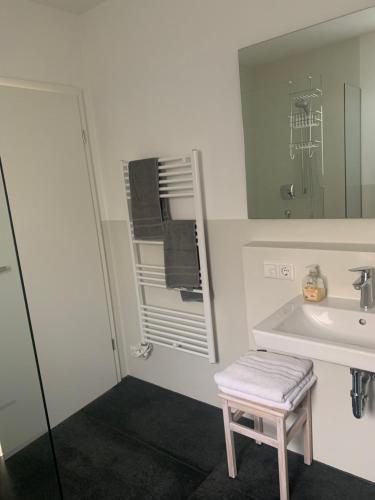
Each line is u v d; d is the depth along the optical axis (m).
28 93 2.26
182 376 2.62
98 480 1.99
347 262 1.71
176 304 2.51
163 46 2.18
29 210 2.30
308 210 1.84
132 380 2.90
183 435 2.26
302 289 1.83
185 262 2.25
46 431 1.64
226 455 2.07
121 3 2.29
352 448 1.83
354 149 1.66
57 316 2.48
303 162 1.81
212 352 2.31
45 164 2.36
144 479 1.97
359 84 1.60
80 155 2.55
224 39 1.95
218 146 2.10
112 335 2.84
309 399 1.85
